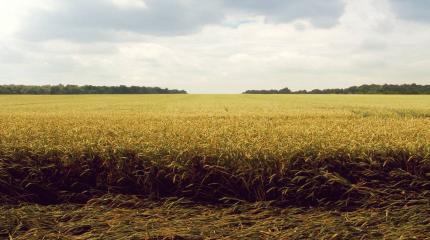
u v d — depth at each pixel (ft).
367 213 14.66
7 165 17.47
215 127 27.25
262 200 16.05
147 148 17.67
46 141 19.83
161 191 16.84
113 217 14.83
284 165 16.12
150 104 95.45
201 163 16.79
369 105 81.76
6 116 42.52
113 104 97.14
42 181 17.20
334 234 12.92
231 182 16.52
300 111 55.83
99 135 22.07
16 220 14.44
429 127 25.88
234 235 13.19
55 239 13.21
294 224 13.97
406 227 13.33
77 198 16.92
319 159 16.60
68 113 51.78
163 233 13.32
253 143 19.11
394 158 16.83
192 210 15.40
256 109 63.87
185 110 61.62
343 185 15.90
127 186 17.01
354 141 18.39
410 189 15.94
